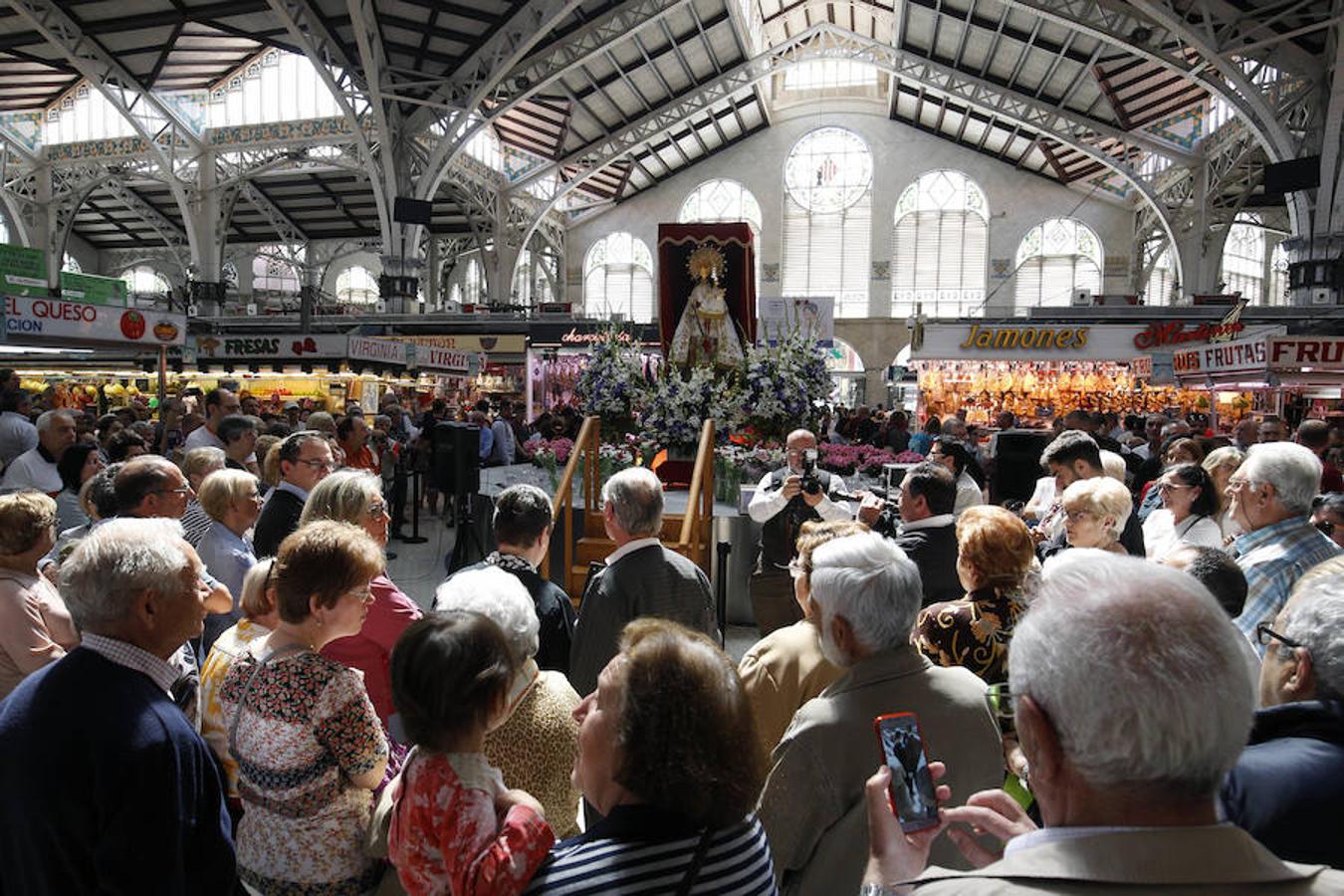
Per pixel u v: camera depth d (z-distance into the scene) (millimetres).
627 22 18344
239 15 17734
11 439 5742
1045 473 6754
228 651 1743
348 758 1586
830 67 28719
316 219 29016
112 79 21781
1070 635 773
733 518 5277
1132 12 16078
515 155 25703
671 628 1193
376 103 18359
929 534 2916
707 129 27391
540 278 32781
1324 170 16375
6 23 18531
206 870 1412
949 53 21531
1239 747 746
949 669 1602
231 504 2789
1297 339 8133
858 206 28766
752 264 6141
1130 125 21250
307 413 11141
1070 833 755
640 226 30156
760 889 1111
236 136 23625
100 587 1434
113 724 1356
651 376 6031
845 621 1549
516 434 11297
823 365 5945
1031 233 27688
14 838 1344
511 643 1651
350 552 1639
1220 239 22062
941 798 1094
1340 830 1070
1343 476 4871
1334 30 15711
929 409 17078
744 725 1108
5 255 10789
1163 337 12336
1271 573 2328
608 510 2643
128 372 14852
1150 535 3574
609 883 1041
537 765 1686
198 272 23828
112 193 27469
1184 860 698
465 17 17016
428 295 28562
